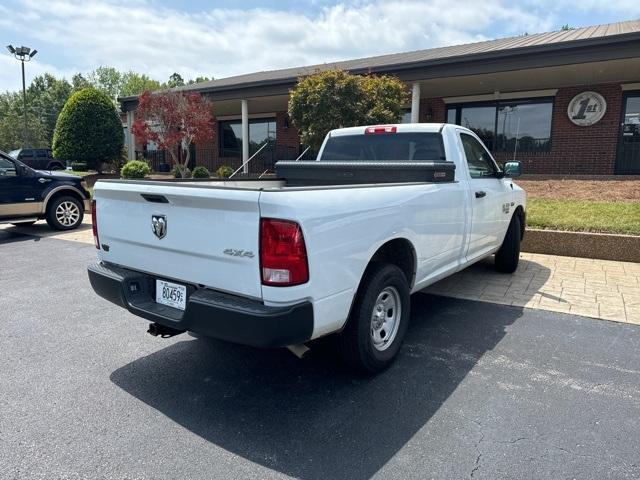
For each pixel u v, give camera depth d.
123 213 3.26
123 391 3.13
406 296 3.48
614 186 9.77
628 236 6.51
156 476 2.28
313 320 2.62
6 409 2.90
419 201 3.57
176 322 2.84
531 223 7.37
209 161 21.05
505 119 14.55
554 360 3.51
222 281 2.71
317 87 10.32
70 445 2.53
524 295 5.10
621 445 2.48
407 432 2.62
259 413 2.85
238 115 20.06
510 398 2.96
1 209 8.88
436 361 3.51
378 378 3.27
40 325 4.35
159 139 15.56
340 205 2.78
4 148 54.59
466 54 11.20
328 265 2.69
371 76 11.74
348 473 2.29
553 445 2.49
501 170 5.64
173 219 2.91
